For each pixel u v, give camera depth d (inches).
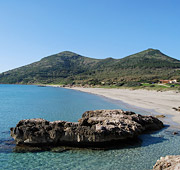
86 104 1815.9
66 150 621.0
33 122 689.0
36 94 3257.9
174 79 4980.3
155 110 1344.7
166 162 404.8
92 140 637.9
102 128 653.3
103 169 491.2
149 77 5812.0
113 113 872.3
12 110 1450.5
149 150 612.7
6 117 1171.3
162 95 2417.6
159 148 628.4
